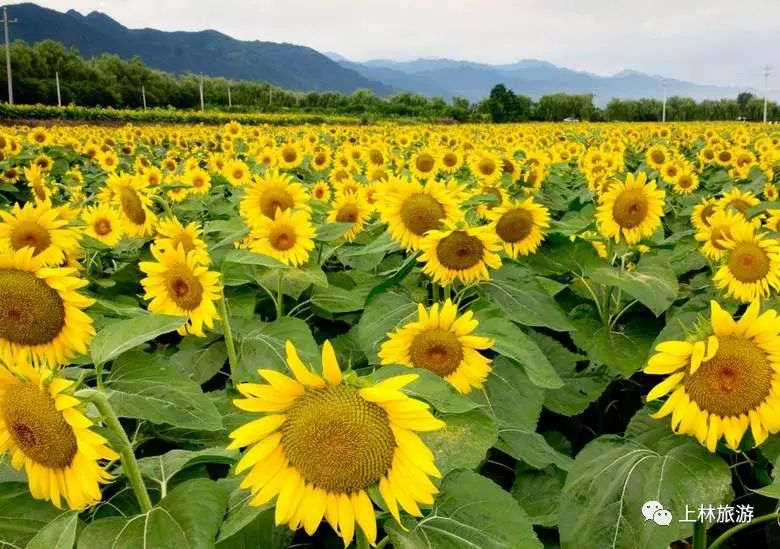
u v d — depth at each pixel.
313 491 0.74
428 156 4.12
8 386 0.77
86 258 2.04
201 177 3.44
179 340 1.96
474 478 0.90
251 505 0.74
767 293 1.58
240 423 1.16
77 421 0.73
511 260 1.71
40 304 1.02
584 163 5.41
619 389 1.77
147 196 2.11
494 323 1.29
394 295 1.51
